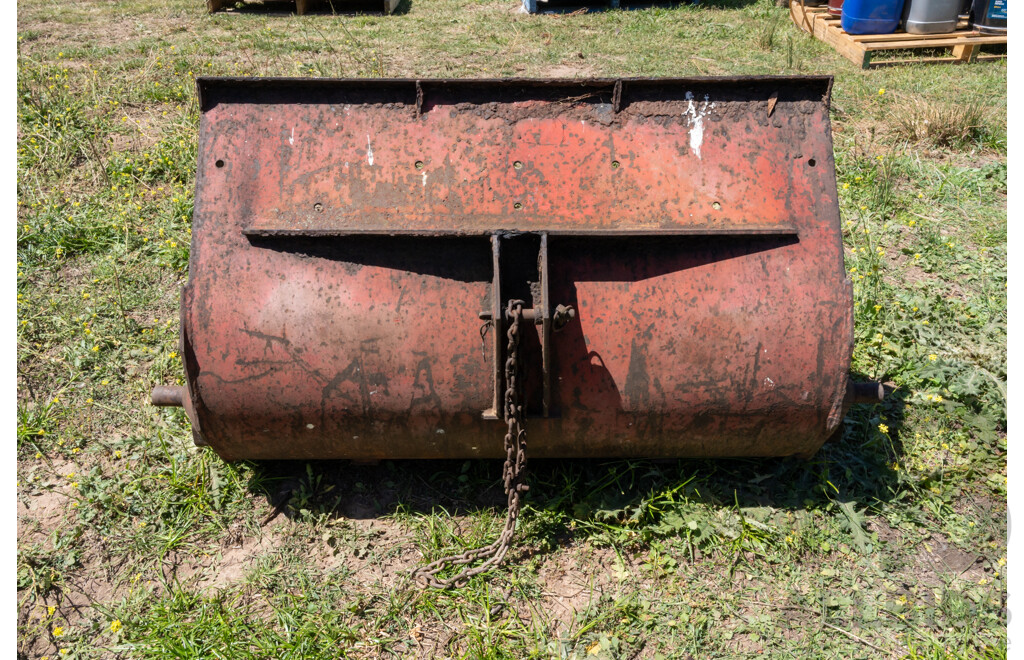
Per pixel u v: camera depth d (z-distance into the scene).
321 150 3.03
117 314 4.70
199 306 2.91
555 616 2.98
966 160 6.34
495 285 2.75
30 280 4.99
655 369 2.95
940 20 8.31
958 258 5.14
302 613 2.98
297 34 8.94
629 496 3.41
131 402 4.11
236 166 3.01
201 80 3.04
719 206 2.98
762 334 2.93
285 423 3.04
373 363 2.93
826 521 3.32
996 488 3.53
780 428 3.09
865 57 8.05
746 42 8.82
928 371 4.09
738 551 3.20
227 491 3.49
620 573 3.12
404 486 3.52
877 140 6.59
